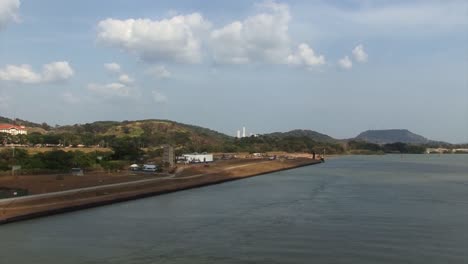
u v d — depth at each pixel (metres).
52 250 35.44
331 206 59.47
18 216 48.91
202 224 46.50
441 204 61.22
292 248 36.03
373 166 183.88
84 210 57.53
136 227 44.97
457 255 34.12
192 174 115.12
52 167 100.81
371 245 37.03
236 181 110.25
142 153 144.25
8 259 32.88
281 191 81.12
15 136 176.88
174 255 34.00
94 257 33.47
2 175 89.00
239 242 38.12
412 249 35.78
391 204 61.28
